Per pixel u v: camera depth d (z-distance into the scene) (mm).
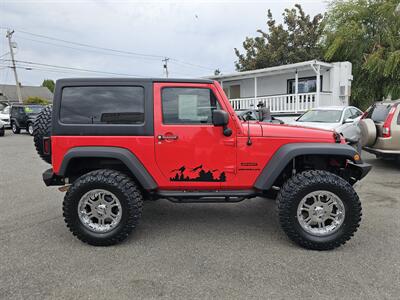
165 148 3568
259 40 23719
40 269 3057
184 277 2906
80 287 2752
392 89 14375
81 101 3584
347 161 3893
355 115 10031
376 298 2574
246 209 4852
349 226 3406
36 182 6672
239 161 3607
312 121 9219
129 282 2826
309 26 22328
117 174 3584
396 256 3291
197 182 3637
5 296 2623
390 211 4652
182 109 3607
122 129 3549
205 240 3717
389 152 6980
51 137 3578
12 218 4488
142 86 3582
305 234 3443
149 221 4352
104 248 3518
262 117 9719
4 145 13203
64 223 4293
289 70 15758
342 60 16109
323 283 2793
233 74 17469
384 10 14336
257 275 2936
